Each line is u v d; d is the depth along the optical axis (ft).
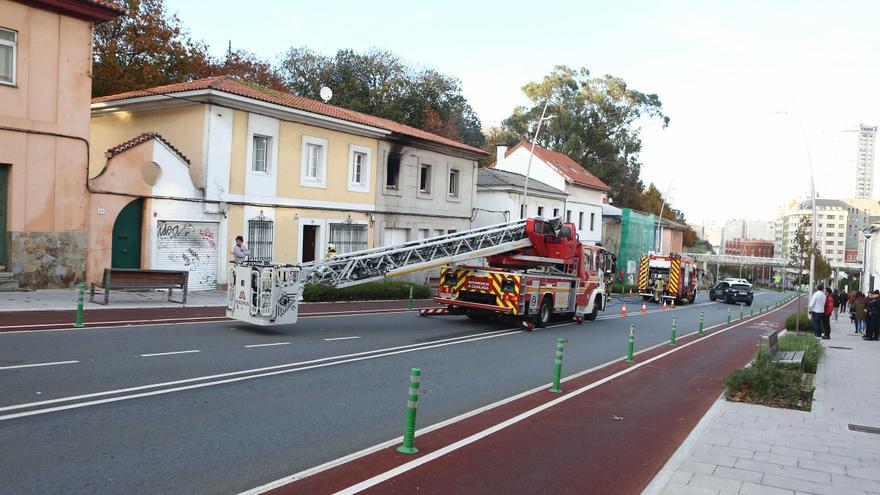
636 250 203.72
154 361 35.55
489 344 53.88
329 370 37.52
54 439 21.89
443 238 64.95
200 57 124.16
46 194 61.52
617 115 222.69
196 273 74.18
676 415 32.32
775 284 423.23
